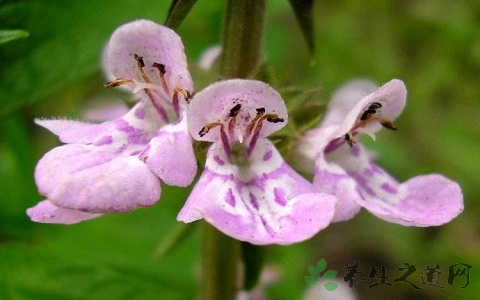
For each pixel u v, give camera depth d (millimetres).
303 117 67
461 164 132
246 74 65
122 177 58
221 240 70
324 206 57
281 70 131
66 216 60
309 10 63
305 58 138
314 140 68
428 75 137
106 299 79
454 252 123
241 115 62
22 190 85
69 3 72
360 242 129
